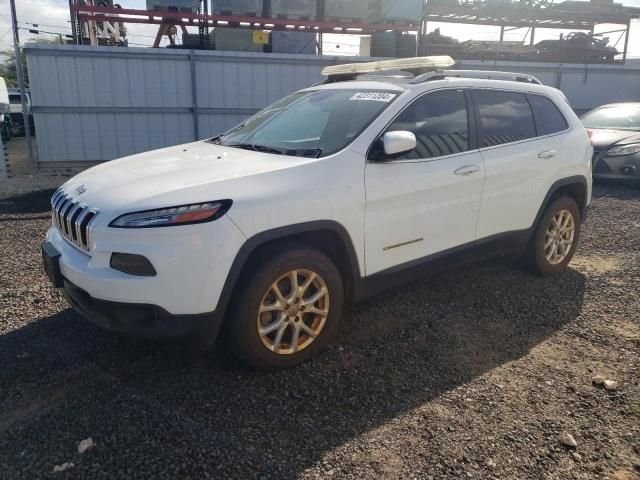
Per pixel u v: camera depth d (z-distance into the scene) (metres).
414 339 3.72
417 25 16.16
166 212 2.81
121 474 2.38
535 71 16.17
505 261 5.26
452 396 3.04
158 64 12.51
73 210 3.17
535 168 4.51
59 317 3.94
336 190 3.28
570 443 2.64
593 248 5.92
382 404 2.96
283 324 3.20
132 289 2.79
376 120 3.61
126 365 3.30
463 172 3.94
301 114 4.14
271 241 3.19
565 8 19.31
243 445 2.59
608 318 4.11
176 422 2.76
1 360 3.35
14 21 11.30
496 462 2.52
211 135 13.34
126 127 12.61
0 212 7.60
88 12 14.08
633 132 9.54
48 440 2.60
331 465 2.48
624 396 3.07
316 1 15.16
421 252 3.82
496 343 3.69
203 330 2.94
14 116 24.39
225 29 14.95
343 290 3.50
